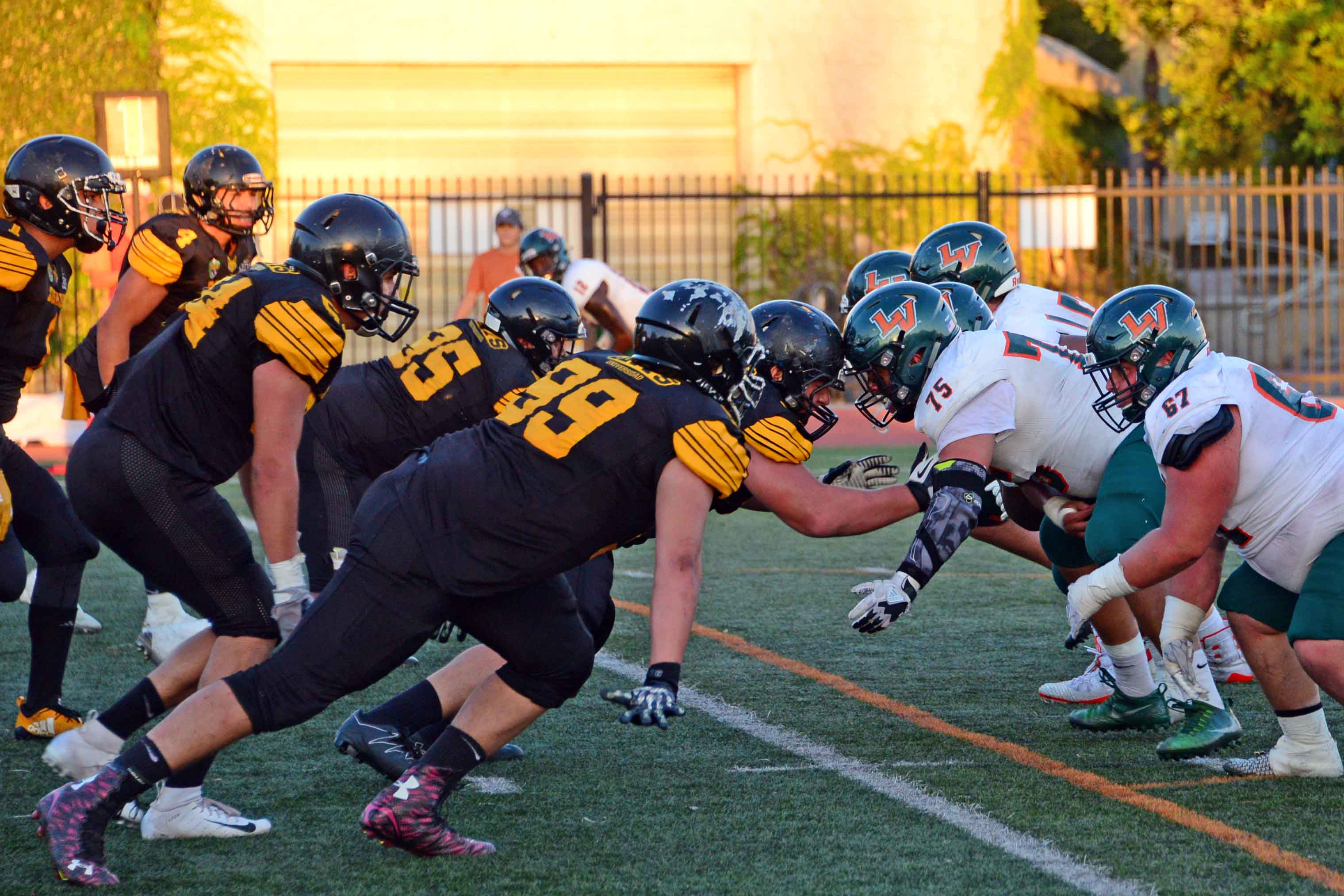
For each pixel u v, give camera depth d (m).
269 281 13.69
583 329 17.14
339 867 12.69
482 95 64.31
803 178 65.12
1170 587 15.70
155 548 13.55
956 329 15.84
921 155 65.69
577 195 55.22
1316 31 74.56
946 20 65.69
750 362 12.73
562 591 12.88
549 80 64.75
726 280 66.88
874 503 15.01
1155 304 14.99
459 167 64.38
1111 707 17.25
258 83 60.34
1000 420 15.40
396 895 11.99
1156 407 14.38
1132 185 83.94
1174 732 17.11
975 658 20.97
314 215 14.07
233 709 12.13
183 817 13.34
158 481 13.44
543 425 12.19
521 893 12.04
